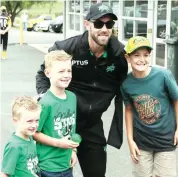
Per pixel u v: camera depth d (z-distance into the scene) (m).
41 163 3.68
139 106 4.05
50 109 3.65
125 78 4.11
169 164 4.09
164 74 3.99
